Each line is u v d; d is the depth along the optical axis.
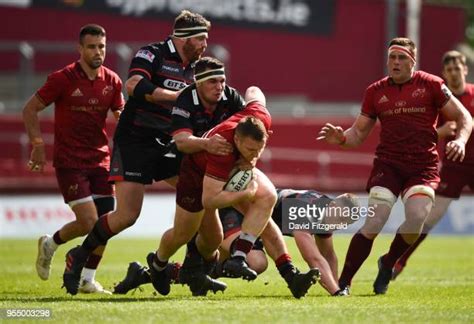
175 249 33.53
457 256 60.59
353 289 38.56
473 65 136.75
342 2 126.81
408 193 35.47
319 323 26.50
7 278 42.94
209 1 119.81
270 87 123.62
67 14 114.06
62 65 113.19
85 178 38.00
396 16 127.62
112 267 49.16
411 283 42.03
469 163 48.03
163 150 35.41
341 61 126.69
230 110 33.03
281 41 123.81
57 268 49.09
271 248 33.28
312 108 114.94
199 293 34.69
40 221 80.00
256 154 30.36
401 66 35.47
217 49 109.62
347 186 95.62
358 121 36.91
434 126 36.03
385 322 26.94
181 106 32.03
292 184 95.25
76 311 28.83
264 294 36.03
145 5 116.50
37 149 38.06
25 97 100.50
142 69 34.56
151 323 26.33
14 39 112.31
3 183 87.06
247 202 32.31
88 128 38.00
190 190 32.03
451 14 136.25
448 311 29.62
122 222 34.81
